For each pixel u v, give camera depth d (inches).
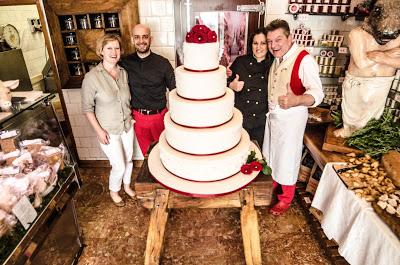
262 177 71.1
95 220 109.3
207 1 122.3
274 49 89.4
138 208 115.6
